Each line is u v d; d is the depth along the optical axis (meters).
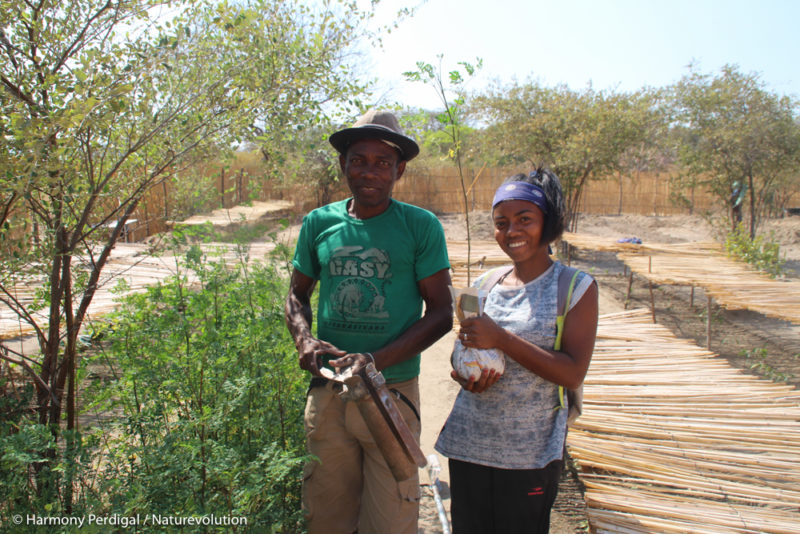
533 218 1.95
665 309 8.66
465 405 2.10
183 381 2.44
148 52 2.54
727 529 2.37
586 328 1.93
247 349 2.77
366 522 2.28
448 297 2.27
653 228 18.69
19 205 2.28
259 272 3.72
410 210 2.28
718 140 12.33
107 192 2.56
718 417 3.46
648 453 2.99
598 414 3.44
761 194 14.44
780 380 5.67
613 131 12.31
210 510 1.95
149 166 2.82
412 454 1.93
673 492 2.66
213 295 2.98
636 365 4.39
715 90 12.25
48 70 2.26
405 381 2.29
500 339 1.84
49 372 2.56
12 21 2.31
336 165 3.49
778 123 11.83
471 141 12.89
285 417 2.79
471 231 17.27
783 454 3.01
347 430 2.25
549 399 1.99
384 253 2.21
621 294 9.65
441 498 3.37
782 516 2.46
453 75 2.47
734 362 6.32
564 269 2.01
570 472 3.69
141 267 6.30
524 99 13.35
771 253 9.51
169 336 2.62
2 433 2.05
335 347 2.21
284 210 14.30
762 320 8.03
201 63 2.76
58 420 2.53
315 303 4.03
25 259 2.34
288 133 3.24
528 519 1.97
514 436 1.96
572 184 13.34
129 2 2.45
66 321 2.62
